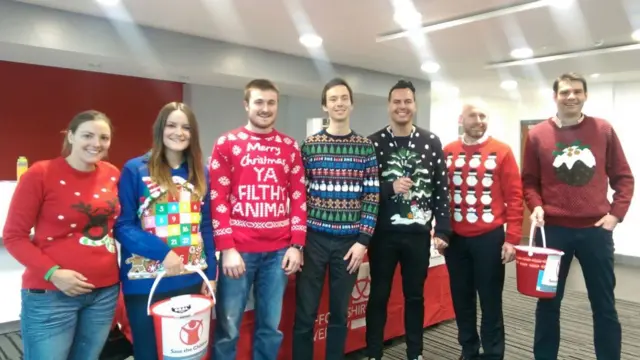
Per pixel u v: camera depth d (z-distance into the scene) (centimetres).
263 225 196
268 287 202
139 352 171
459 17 344
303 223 204
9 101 476
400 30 380
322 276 216
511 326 343
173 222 171
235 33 396
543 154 234
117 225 168
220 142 197
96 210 160
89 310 163
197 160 180
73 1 319
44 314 153
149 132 579
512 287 457
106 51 363
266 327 205
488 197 240
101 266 161
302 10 328
